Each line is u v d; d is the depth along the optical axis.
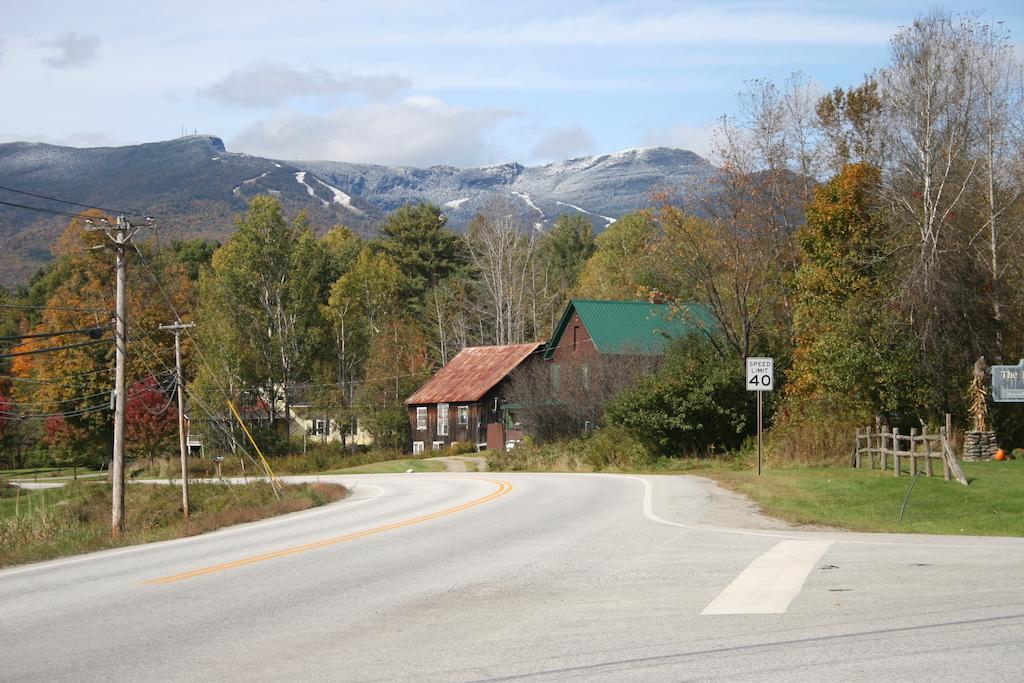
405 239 120.69
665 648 9.84
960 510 22.09
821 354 41.31
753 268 52.59
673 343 53.75
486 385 79.31
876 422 35.91
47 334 38.28
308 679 9.12
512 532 20.58
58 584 15.92
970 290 41.16
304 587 14.38
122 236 33.97
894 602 11.74
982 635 9.94
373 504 30.83
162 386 82.56
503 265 99.00
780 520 21.98
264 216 90.44
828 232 45.38
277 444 86.31
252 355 87.62
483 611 12.12
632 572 14.68
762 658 9.29
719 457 47.72
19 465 99.06
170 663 9.93
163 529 27.39
